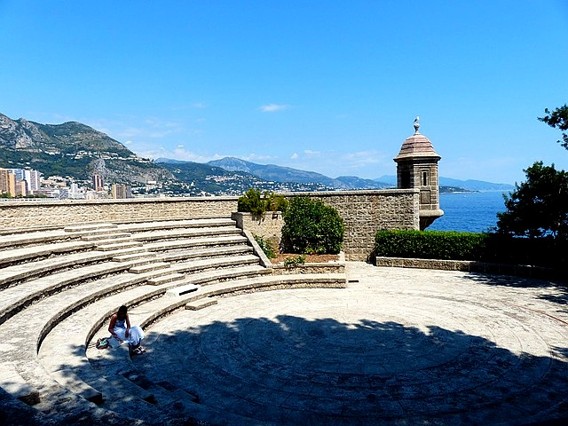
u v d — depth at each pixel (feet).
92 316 35.19
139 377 27.04
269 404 24.61
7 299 33.47
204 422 17.49
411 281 57.52
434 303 46.47
